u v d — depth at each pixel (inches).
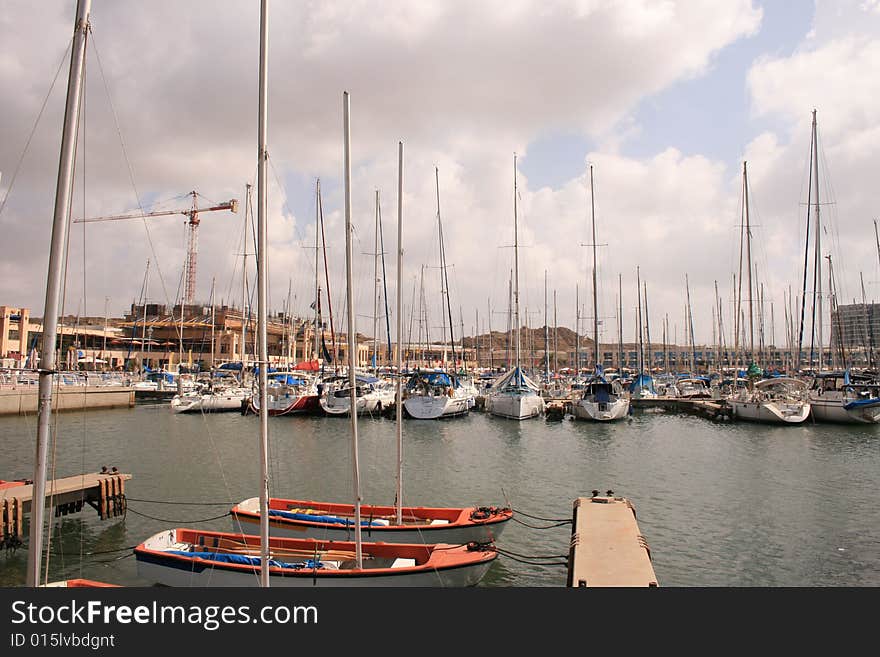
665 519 839.7
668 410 2477.9
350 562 589.9
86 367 3462.1
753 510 888.3
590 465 1250.0
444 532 661.3
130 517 837.2
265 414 404.2
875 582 613.3
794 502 936.3
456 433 1743.4
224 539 607.5
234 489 1013.2
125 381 2691.9
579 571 469.7
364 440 1605.6
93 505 811.4
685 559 680.4
